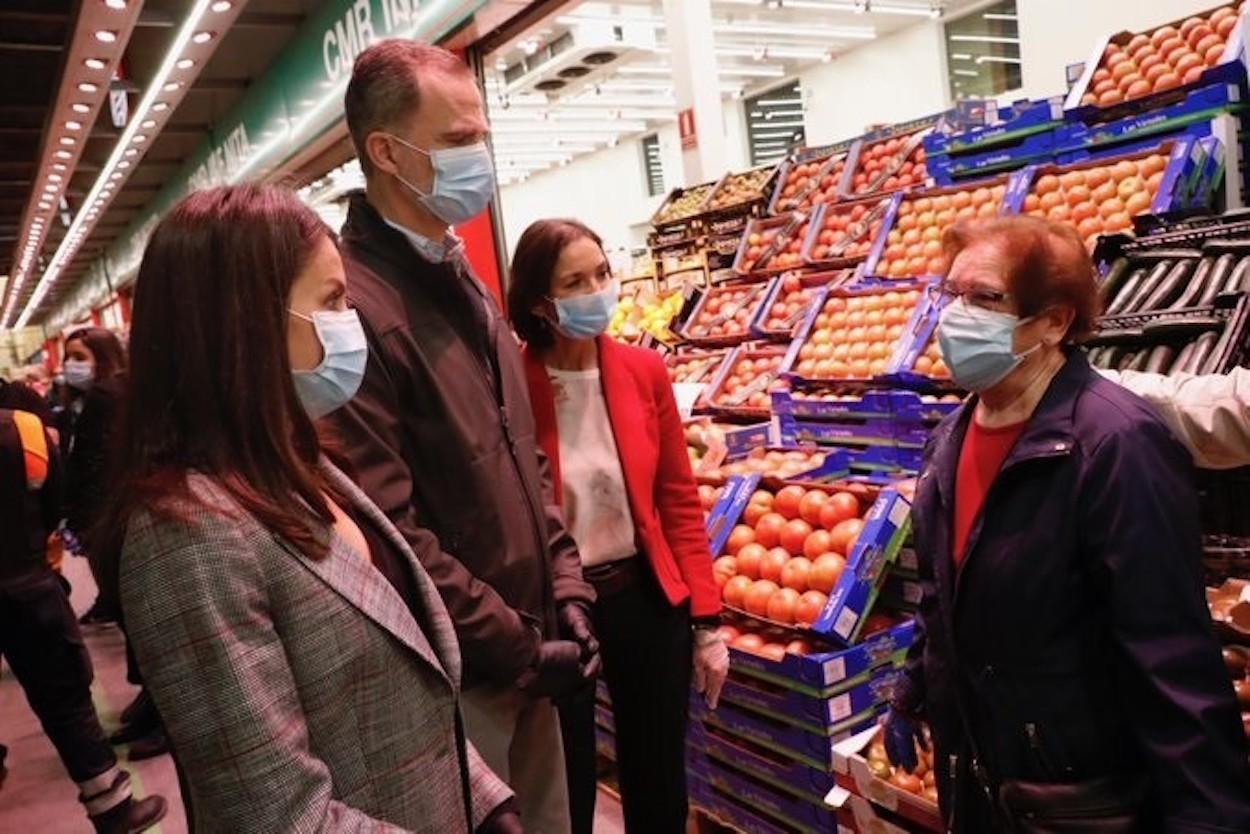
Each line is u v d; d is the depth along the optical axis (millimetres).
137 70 6938
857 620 2277
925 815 1902
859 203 3975
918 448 2766
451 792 1131
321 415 1163
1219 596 1730
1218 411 1584
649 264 5297
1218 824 1146
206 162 9117
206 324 958
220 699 883
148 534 898
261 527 943
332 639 980
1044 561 1280
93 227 13594
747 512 2715
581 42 9273
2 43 6199
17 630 3035
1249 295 1875
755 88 13969
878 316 3150
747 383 3629
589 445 2074
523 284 2016
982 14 11164
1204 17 2938
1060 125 3201
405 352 1513
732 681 2424
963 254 1412
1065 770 1308
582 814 2014
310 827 900
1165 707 1181
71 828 3416
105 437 3533
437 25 4250
